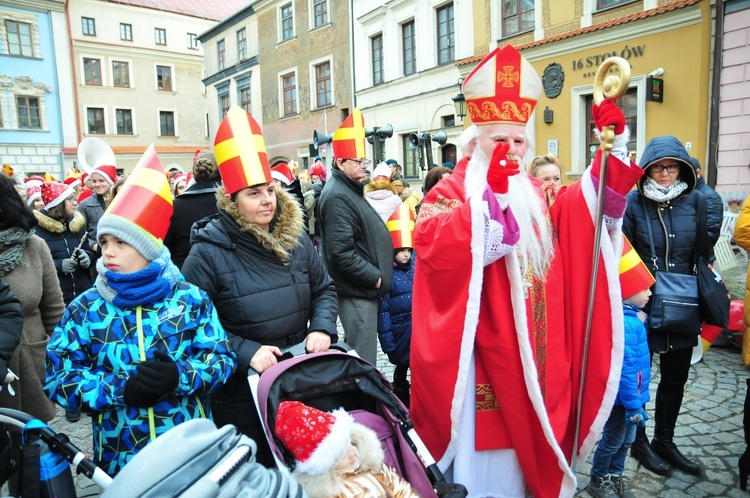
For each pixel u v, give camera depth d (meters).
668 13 9.54
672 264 2.92
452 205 2.11
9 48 25.95
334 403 2.08
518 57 2.07
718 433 3.29
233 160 2.15
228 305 2.19
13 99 26.12
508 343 2.02
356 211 3.35
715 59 8.98
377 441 1.88
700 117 9.35
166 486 1.08
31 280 2.66
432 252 1.99
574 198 2.12
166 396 1.85
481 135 2.16
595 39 10.76
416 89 15.81
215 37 27.28
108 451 1.82
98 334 1.80
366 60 17.67
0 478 1.76
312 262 2.44
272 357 2.05
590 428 2.11
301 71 21.39
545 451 2.04
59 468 1.66
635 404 2.44
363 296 3.40
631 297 2.50
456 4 13.88
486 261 1.95
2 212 2.53
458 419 2.04
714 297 2.81
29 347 2.65
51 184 4.23
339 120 19.72
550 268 2.11
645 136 10.23
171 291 1.93
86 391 1.71
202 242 2.23
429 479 1.92
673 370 2.91
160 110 33.03
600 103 1.90
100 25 30.83
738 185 8.95
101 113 31.12
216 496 1.11
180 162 33.72
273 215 2.32
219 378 1.90
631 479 2.85
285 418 1.74
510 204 2.08
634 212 3.04
